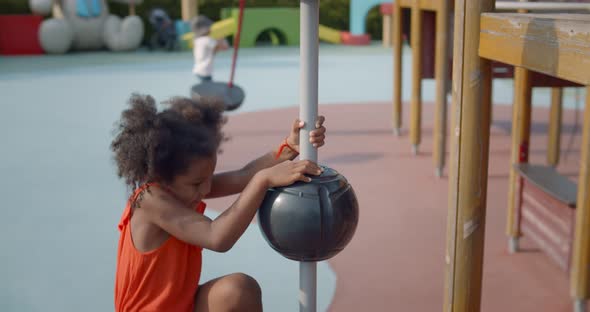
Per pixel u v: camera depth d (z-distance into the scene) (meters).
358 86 8.00
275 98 7.14
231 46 12.71
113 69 9.56
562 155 4.62
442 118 3.98
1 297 2.47
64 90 7.64
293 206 1.34
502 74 3.94
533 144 4.93
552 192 2.47
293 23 12.86
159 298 1.55
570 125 5.62
